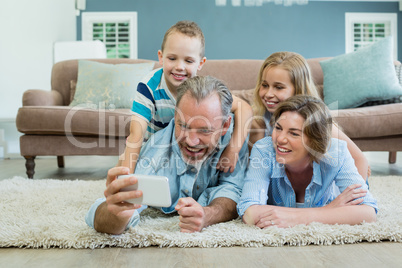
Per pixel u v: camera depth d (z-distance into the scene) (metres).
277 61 1.53
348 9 7.65
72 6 6.90
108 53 7.63
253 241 0.96
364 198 1.13
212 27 7.54
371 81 2.67
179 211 1.02
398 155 3.95
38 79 4.79
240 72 3.01
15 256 0.89
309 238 0.97
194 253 0.90
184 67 1.51
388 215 1.21
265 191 1.19
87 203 1.50
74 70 3.27
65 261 0.85
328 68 2.88
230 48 7.55
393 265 0.81
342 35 7.65
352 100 2.69
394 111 2.39
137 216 1.09
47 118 2.41
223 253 0.90
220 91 1.04
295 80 1.52
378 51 2.76
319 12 7.61
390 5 7.69
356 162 1.45
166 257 0.88
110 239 0.96
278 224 1.05
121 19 7.50
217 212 1.13
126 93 2.92
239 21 7.54
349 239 0.97
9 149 4.12
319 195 1.22
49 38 5.23
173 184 1.23
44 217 1.22
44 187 1.92
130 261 0.85
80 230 1.02
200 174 1.26
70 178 2.53
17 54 4.24
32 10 4.64
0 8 3.87
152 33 7.53
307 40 7.61
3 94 3.93
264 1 7.54
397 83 2.67
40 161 3.73
